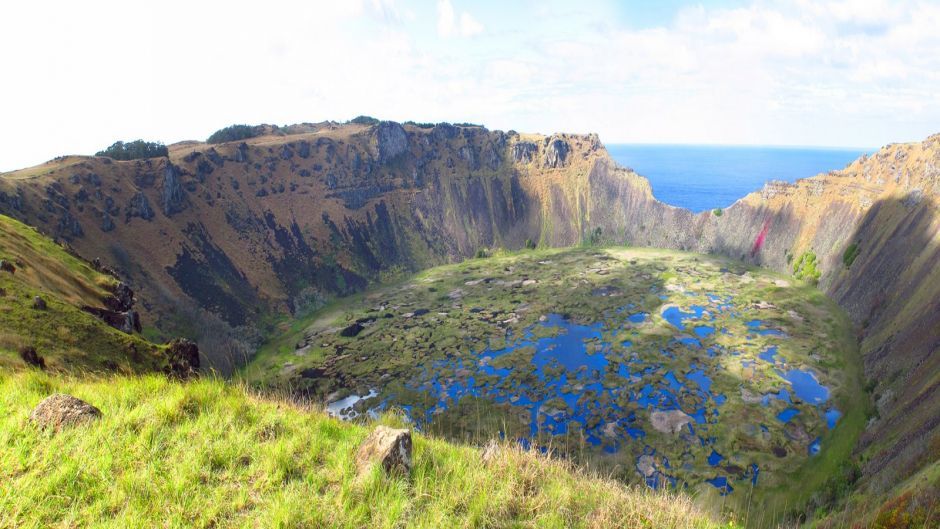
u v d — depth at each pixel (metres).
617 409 104.31
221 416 13.17
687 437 92.19
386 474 10.88
